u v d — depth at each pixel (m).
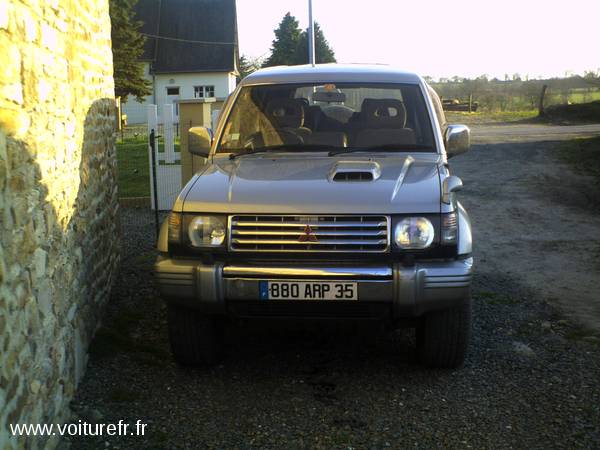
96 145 5.66
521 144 19.70
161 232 4.56
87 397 4.34
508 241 9.01
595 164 15.53
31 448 3.30
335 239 4.18
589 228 9.70
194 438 3.85
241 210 4.21
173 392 4.45
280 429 3.95
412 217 4.17
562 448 3.72
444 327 4.50
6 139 3.15
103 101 6.09
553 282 7.09
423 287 4.12
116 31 42.56
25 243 3.39
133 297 6.43
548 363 4.92
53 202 4.02
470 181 13.85
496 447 3.73
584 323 5.81
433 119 5.39
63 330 4.14
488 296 6.58
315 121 5.50
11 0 3.27
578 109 30.31
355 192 4.29
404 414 4.13
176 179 11.33
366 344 5.35
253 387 4.54
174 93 51.91
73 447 3.74
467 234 4.38
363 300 4.14
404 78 5.66
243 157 5.23
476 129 25.81
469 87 39.03
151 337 5.46
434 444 3.77
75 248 4.64
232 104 5.68
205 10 53.94
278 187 4.39
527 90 36.62
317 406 4.25
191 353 4.66
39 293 3.62
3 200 3.06
